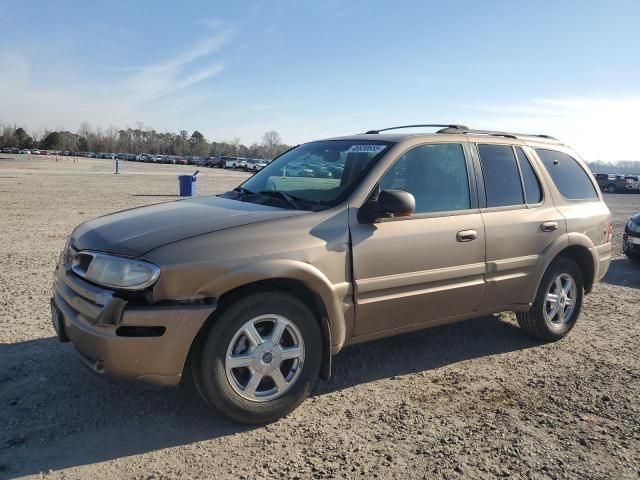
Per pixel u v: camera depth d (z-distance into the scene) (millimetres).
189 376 4043
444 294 4141
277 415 3434
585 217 5195
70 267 3447
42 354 4398
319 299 3557
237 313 3221
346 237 3619
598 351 4969
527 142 5043
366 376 4262
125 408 3576
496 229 4418
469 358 4711
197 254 3121
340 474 2934
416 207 4035
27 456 2998
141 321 2992
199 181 36219
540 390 4090
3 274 7086
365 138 4469
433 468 3018
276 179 4449
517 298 4707
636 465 3115
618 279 8219
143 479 2842
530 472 3010
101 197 20359
